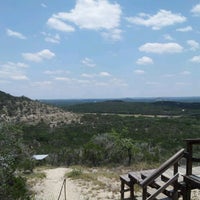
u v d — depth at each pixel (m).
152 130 45.78
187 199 8.62
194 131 45.31
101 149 24.86
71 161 26.67
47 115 70.50
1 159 9.59
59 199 12.92
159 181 9.25
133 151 23.94
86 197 12.79
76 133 44.00
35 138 40.25
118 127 49.19
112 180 16.22
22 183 10.89
